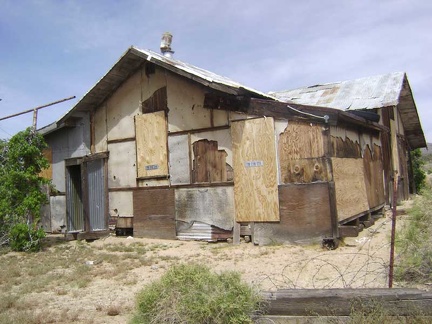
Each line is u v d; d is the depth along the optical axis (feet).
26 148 38.11
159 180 40.32
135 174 41.98
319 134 32.24
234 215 35.63
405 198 64.80
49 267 29.84
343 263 25.82
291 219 32.91
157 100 40.75
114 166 43.65
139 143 41.83
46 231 50.16
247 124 35.22
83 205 46.06
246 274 25.20
